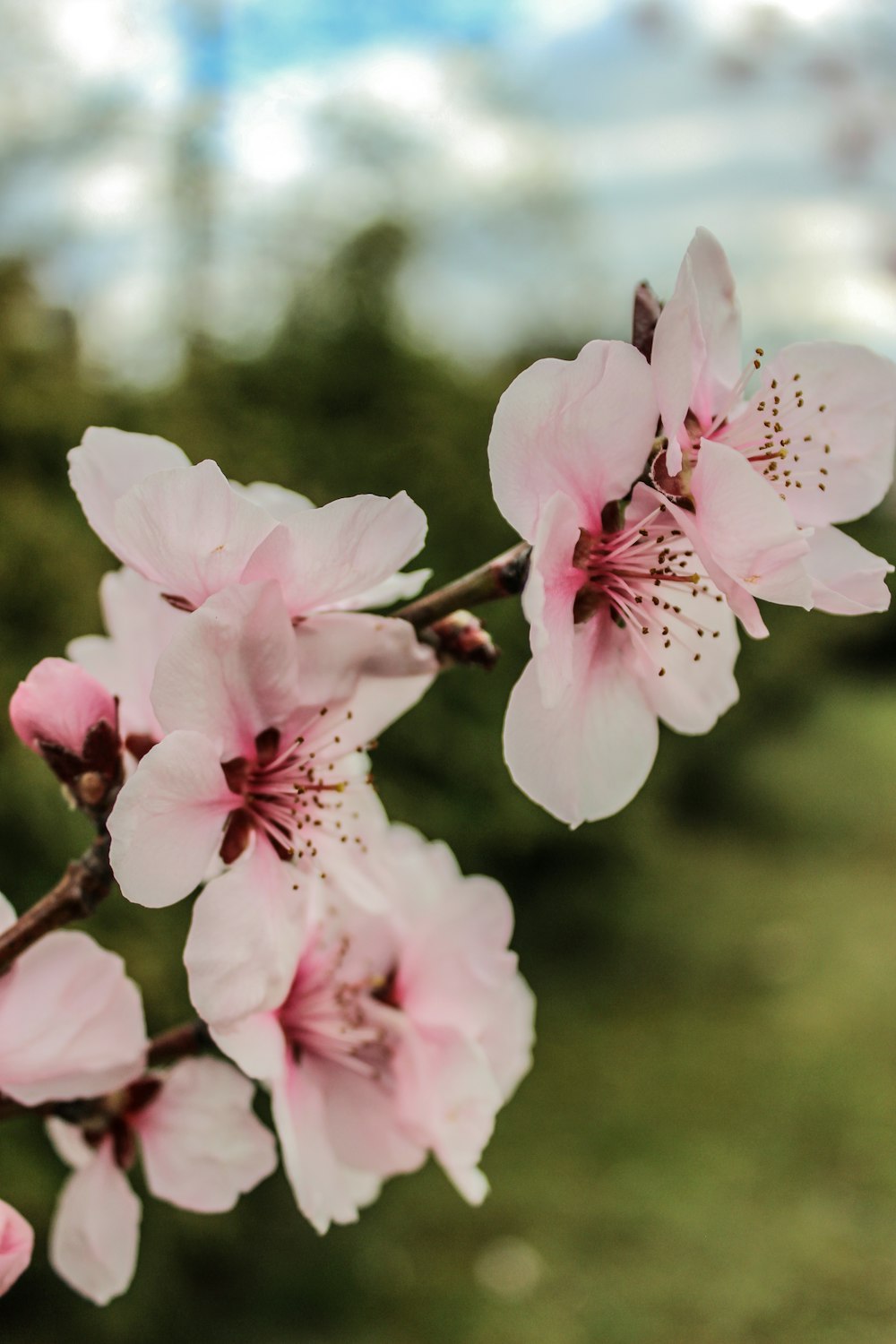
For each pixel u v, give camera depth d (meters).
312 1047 1.60
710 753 13.20
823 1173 6.68
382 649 1.42
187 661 1.31
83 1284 1.65
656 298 1.42
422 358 8.42
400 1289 5.65
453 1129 1.56
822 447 1.57
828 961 9.70
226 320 8.40
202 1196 1.61
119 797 1.24
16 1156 4.61
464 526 8.05
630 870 10.40
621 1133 7.13
